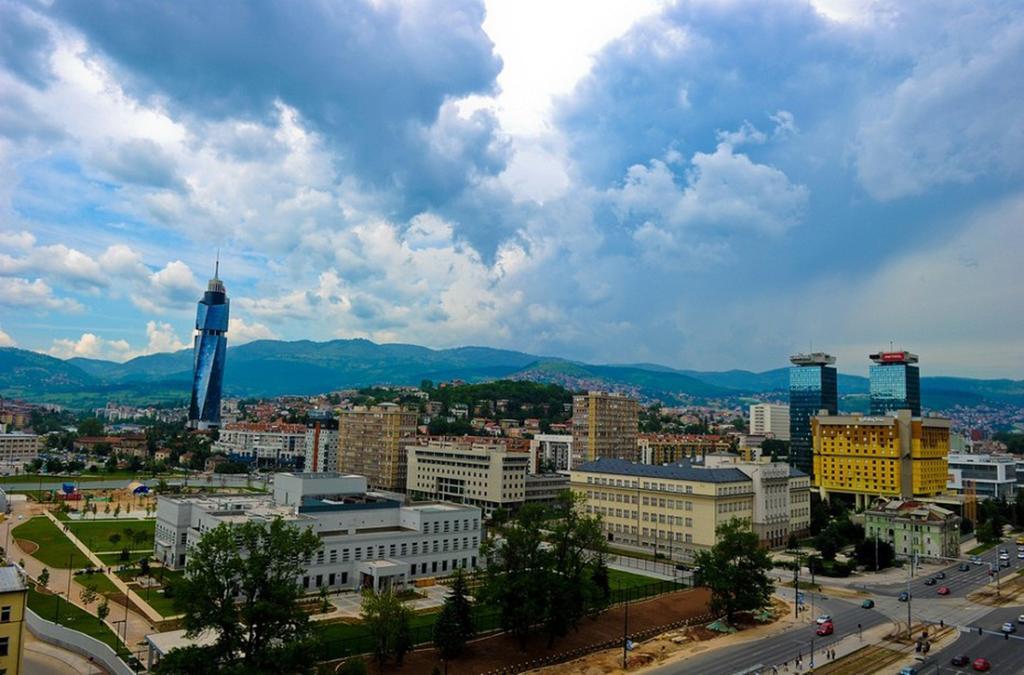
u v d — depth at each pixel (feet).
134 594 483.10
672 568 626.64
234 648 304.91
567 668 380.17
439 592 516.32
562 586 402.11
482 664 379.55
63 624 408.26
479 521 596.70
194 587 296.30
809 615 490.90
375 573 500.33
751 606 457.68
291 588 312.29
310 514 540.11
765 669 376.48
